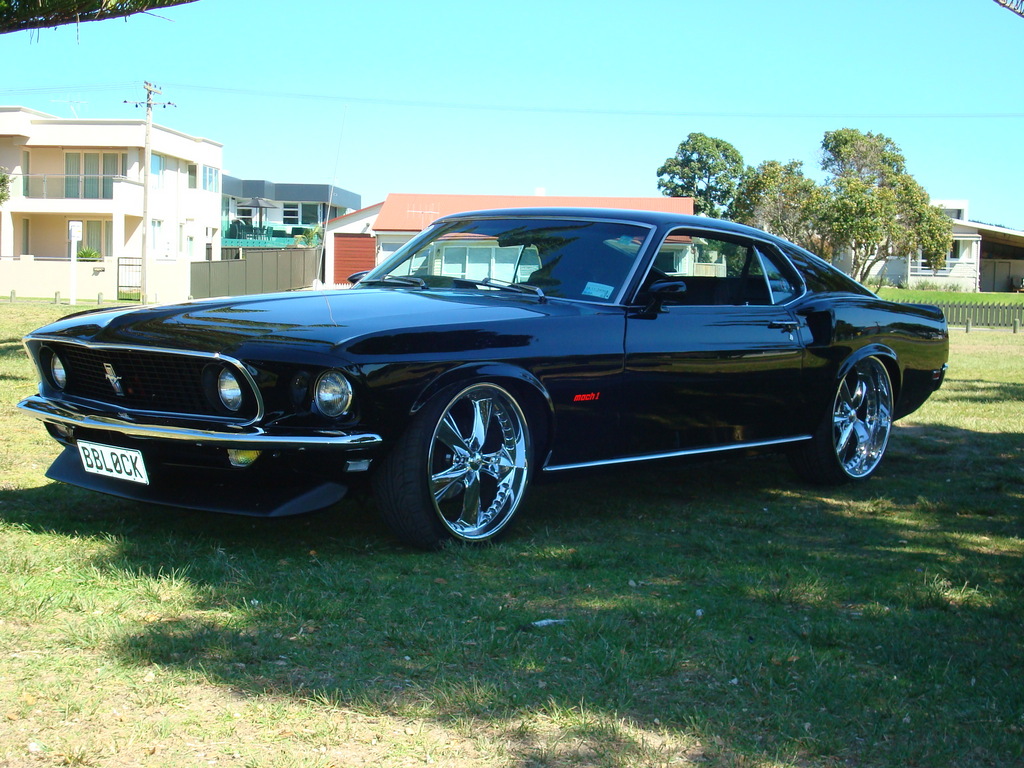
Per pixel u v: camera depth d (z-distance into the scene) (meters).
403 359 3.68
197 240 48.56
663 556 4.04
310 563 3.73
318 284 12.83
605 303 4.45
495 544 4.10
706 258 5.00
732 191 57.34
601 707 2.55
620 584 3.63
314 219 66.06
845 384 5.66
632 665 2.83
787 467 6.27
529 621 3.17
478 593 3.46
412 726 2.42
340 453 3.60
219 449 3.62
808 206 42.06
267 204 63.72
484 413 4.04
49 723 2.37
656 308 4.50
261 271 42.53
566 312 4.29
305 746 2.30
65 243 43.00
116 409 3.89
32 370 9.84
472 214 5.23
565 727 2.44
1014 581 3.84
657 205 38.53
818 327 5.35
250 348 3.58
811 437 5.44
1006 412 9.18
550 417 4.14
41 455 5.64
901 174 43.59
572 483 5.50
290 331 3.69
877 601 3.56
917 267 55.84
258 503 3.68
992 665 2.96
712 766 2.29
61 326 4.16
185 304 4.23
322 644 2.91
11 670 2.65
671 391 4.55
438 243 5.03
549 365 4.09
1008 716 2.60
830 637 3.12
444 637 2.99
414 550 3.94
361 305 4.10
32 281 38.88
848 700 2.66
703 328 4.71
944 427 8.13
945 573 3.93
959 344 23.05
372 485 3.84
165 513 4.41
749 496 5.39
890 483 5.88
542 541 4.22
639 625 3.19
